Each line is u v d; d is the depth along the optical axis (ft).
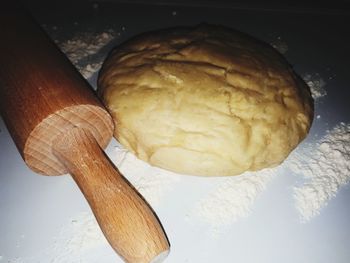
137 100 0.62
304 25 1.09
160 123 0.61
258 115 0.62
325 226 0.66
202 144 0.60
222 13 1.12
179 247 0.62
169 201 0.67
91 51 0.96
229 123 0.60
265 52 0.71
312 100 0.73
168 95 0.61
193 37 0.71
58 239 0.63
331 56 0.98
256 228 0.65
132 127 0.62
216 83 0.62
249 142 0.61
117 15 1.10
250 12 1.12
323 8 1.13
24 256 0.61
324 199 0.68
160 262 0.55
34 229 0.64
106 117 0.61
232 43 0.70
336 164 0.73
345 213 0.67
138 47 0.72
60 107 0.56
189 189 0.68
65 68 0.64
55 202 0.67
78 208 0.66
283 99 0.65
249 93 0.62
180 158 0.61
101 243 0.62
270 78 0.66
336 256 0.63
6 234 0.64
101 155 0.59
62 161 0.60
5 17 0.73
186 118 0.60
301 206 0.67
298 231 0.65
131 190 0.55
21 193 0.69
